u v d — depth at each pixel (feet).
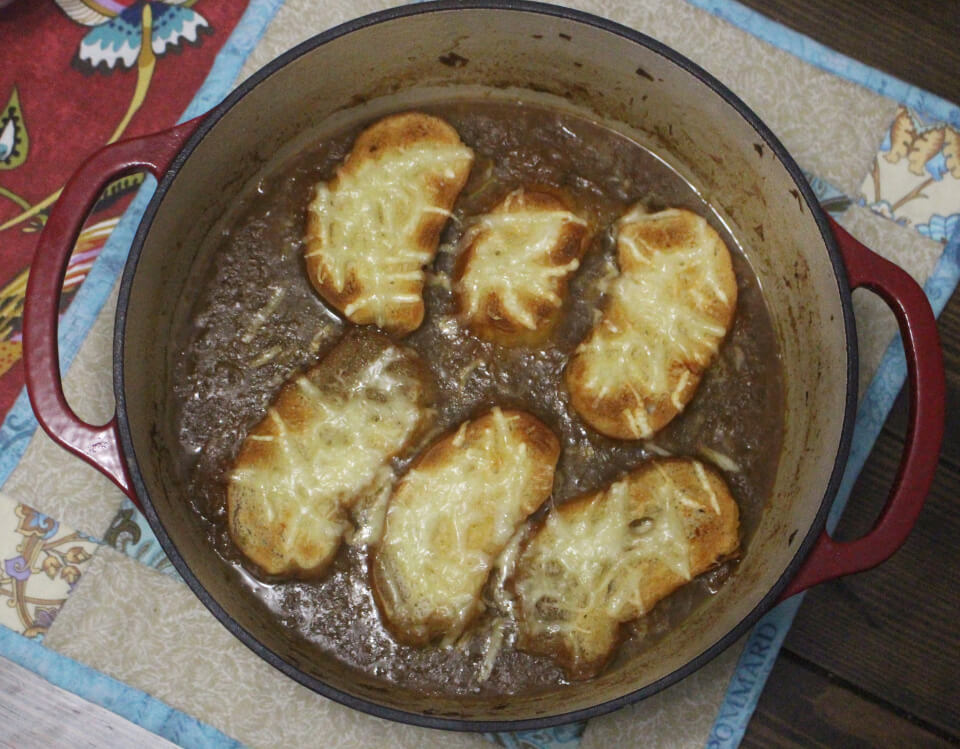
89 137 1.66
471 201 1.57
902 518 1.36
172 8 1.68
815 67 1.68
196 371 1.51
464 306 1.50
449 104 1.62
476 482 1.45
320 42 1.43
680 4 1.68
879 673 1.66
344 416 1.46
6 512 1.57
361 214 1.50
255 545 1.45
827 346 1.49
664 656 1.46
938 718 1.65
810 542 1.36
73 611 1.56
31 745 1.55
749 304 1.60
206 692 1.56
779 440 1.56
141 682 1.56
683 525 1.47
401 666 1.46
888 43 1.72
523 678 1.46
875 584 1.66
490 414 1.47
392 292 1.48
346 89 1.55
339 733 1.56
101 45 1.67
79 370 1.59
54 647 1.55
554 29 1.49
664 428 1.52
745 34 1.68
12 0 1.65
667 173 1.63
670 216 1.55
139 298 1.42
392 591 1.44
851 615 1.66
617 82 1.55
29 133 1.66
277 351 1.51
